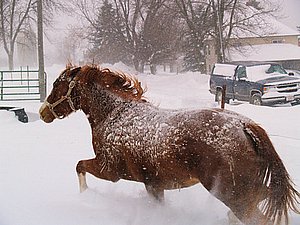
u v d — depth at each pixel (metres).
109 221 5.65
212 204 6.13
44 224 5.57
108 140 5.96
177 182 5.37
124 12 54.31
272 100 19.81
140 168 5.66
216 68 23.22
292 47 60.59
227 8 46.44
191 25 48.06
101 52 56.06
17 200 6.50
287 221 4.73
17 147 10.27
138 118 5.74
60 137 11.42
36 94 25.12
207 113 5.16
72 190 6.97
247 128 4.86
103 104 6.22
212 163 4.89
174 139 5.16
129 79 6.36
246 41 59.50
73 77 6.58
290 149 9.40
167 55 53.31
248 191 4.78
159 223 5.52
